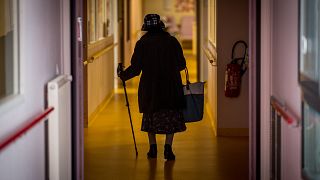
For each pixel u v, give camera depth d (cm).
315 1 517
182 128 1023
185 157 1059
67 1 770
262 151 773
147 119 1030
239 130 1226
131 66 1007
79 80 798
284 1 636
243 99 1217
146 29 1008
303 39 535
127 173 955
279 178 677
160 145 1160
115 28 1972
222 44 1203
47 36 698
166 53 995
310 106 495
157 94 995
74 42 778
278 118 679
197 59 2005
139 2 3222
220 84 1216
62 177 714
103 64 1636
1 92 585
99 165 1005
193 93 1020
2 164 508
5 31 589
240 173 954
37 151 652
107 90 1728
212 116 1370
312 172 519
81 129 812
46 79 693
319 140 526
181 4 3772
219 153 1088
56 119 678
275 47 712
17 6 583
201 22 1950
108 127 1348
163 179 922
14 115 550
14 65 585
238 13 1195
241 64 1199
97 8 1537
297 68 557
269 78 752
